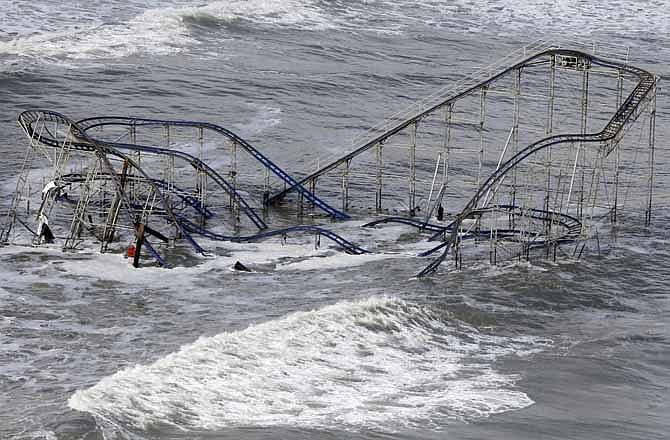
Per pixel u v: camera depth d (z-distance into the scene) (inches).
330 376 4461.1
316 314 5036.9
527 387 4463.6
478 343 5044.3
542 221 7062.0
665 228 7327.8
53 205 6919.3
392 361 4697.3
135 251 6176.2
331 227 7288.4
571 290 5925.2
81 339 4931.1
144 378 4237.2
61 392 4244.6
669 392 4547.2
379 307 5226.4
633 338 5206.7
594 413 4224.9
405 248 6801.2
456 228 6171.3
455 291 5787.4
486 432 3961.6
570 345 5064.0
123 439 3769.7
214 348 4566.9
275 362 4527.6
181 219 6909.5
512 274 6117.1
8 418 3917.3
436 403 4227.4
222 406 4089.6
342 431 3905.0
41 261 6122.1
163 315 5324.8
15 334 4963.1
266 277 6063.0
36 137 6870.1
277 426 3924.7
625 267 6412.4
